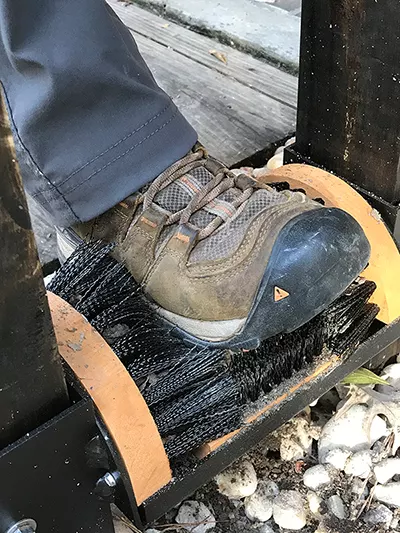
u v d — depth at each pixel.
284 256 0.46
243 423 0.48
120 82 0.51
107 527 0.44
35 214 0.72
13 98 0.50
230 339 0.49
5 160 0.31
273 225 0.47
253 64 0.94
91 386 0.41
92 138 0.52
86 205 0.54
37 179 0.53
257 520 0.53
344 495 0.53
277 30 0.97
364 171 0.58
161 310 0.53
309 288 0.46
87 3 0.49
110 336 0.50
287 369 0.51
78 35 0.49
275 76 0.91
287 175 0.59
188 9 1.04
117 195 0.53
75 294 0.51
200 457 0.47
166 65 0.94
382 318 0.56
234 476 0.53
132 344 0.49
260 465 0.56
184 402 0.47
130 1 1.11
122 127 0.52
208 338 0.50
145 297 0.53
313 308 0.47
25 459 0.37
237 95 0.88
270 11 1.02
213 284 0.48
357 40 0.53
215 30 0.99
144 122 0.52
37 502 0.39
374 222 0.56
